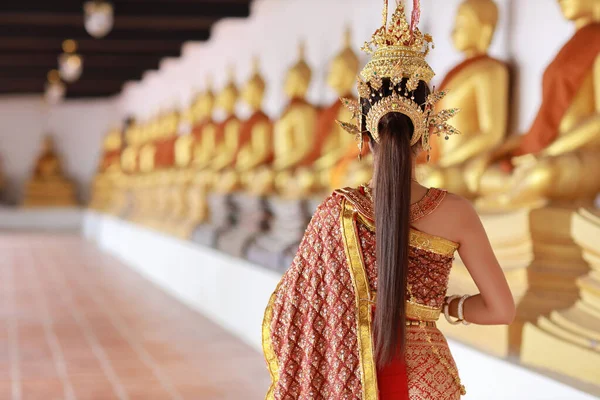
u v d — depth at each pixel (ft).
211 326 22.30
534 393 10.23
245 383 16.14
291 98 23.76
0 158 62.85
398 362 6.24
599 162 12.26
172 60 43.62
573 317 10.80
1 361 17.74
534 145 13.21
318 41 24.12
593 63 12.69
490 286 6.49
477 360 11.48
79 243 51.47
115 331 21.39
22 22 34.63
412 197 6.44
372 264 6.32
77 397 14.96
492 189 14.12
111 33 35.24
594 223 10.86
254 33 29.99
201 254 25.02
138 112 54.08
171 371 17.04
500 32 16.10
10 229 61.46
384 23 6.73
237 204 24.91
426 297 6.39
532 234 11.57
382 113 6.41
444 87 15.78
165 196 33.65
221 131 29.40
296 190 21.27
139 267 36.55
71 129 63.52
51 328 21.66
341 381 6.25
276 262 19.02
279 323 6.59
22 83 57.00
